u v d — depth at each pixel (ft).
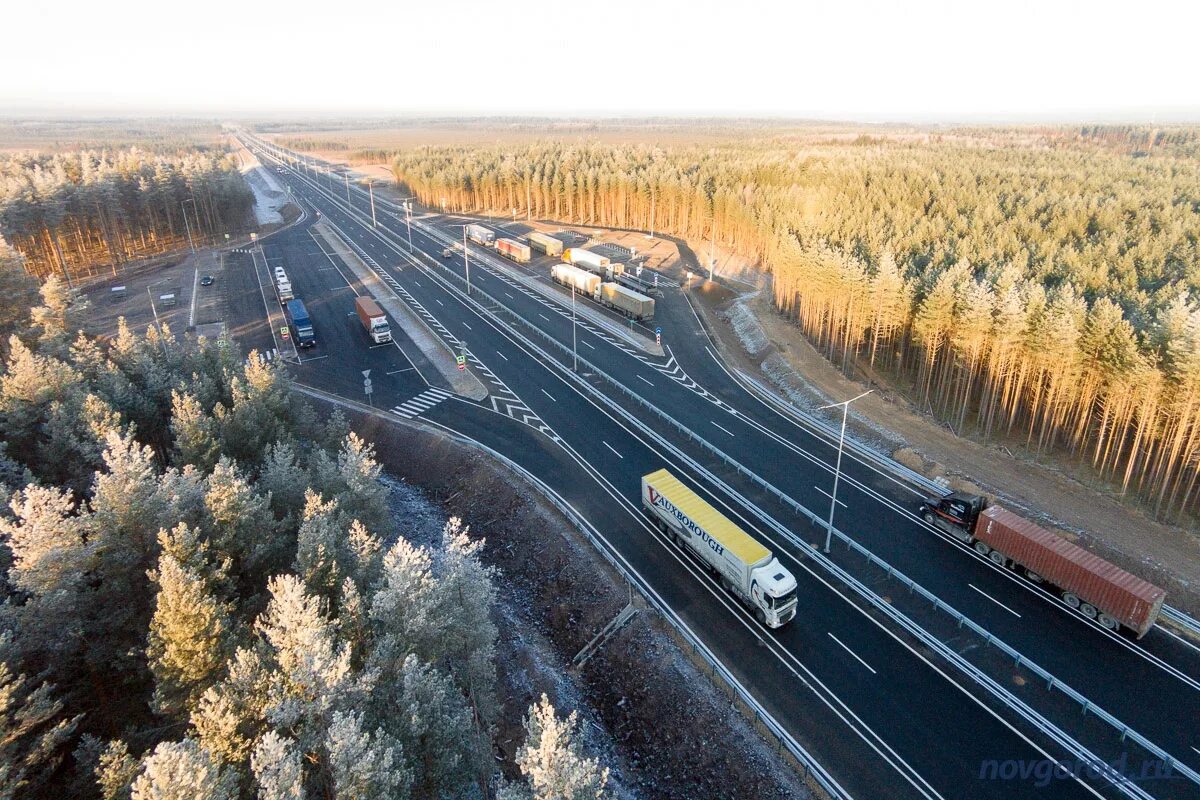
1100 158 515.09
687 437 189.16
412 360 246.68
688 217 439.63
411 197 641.40
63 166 417.69
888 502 155.84
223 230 459.32
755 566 117.29
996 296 182.50
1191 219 281.74
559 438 189.37
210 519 104.17
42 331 205.05
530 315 296.92
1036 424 184.34
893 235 285.64
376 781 64.08
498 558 148.77
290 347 258.57
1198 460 138.10
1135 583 111.55
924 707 101.71
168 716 86.07
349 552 105.91
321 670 73.00
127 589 95.61
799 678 107.86
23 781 68.74
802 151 628.69
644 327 279.90
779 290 292.61
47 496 91.86
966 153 585.22
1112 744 94.27
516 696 113.60
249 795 72.02
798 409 206.18
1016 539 126.52
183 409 139.03
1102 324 152.46
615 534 146.82
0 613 84.02
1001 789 88.58
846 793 89.20
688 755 100.12
